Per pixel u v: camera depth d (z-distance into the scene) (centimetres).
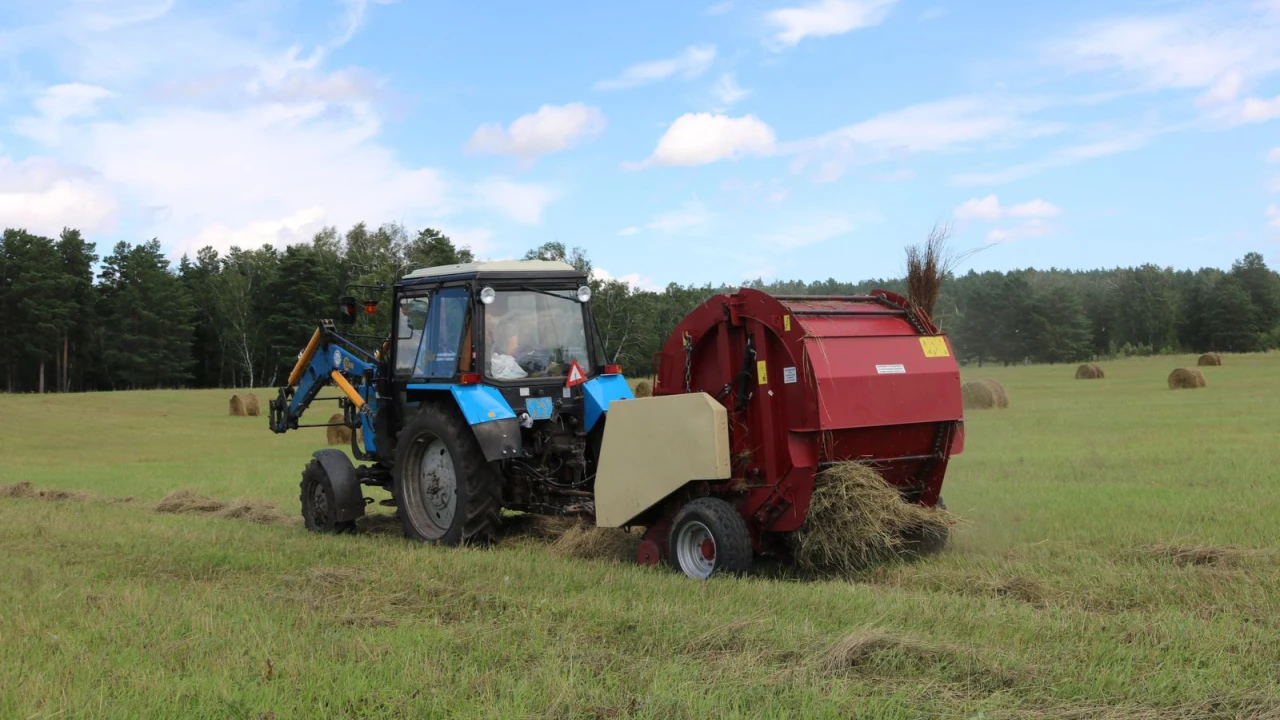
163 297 8225
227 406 4619
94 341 8356
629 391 961
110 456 2506
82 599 683
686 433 775
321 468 1029
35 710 455
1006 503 1052
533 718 434
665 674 481
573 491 900
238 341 8319
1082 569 707
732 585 684
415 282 992
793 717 428
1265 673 475
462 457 900
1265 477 1224
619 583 698
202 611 632
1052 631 542
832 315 774
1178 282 12731
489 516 904
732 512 745
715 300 803
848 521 734
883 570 743
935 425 781
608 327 5562
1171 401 3098
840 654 496
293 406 1179
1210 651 502
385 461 1040
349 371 1097
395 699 458
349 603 657
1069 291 9475
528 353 936
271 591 705
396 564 779
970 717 425
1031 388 4300
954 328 9381
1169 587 645
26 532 1018
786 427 744
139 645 562
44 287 7869
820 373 724
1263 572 682
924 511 770
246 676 493
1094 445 1745
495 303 927
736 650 525
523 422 912
